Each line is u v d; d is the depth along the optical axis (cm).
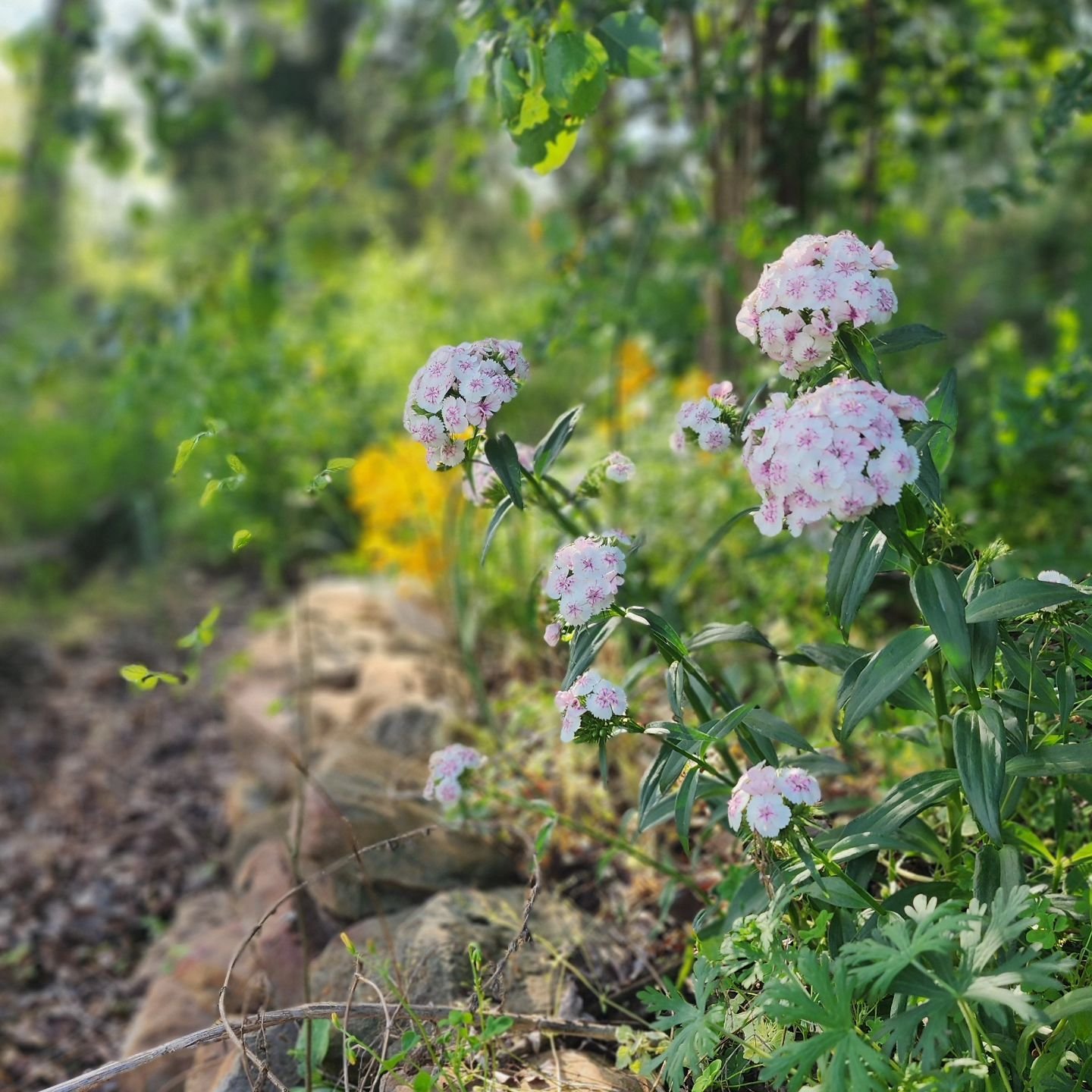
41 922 362
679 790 181
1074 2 426
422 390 195
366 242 907
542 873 267
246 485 591
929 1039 150
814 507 159
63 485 747
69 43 545
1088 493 335
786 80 395
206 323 552
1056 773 169
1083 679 187
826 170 447
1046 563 300
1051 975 169
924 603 167
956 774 179
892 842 179
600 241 379
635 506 374
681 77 421
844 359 181
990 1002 149
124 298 541
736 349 377
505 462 197
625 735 290
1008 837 183
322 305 666
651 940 237
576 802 285
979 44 433
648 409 422
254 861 305
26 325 1027
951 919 152
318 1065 210
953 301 668
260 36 608
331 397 578
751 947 171
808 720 292
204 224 1098
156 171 584
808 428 158
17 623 614
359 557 516
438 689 376
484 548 200
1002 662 185
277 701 324
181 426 559
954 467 360
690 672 191
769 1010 152
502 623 381
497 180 833
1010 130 522
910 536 172
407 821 277
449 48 485
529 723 308
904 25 424
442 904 243
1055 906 173
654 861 240
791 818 166
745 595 353
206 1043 196
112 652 582
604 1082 197
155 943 335
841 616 172
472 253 1060
